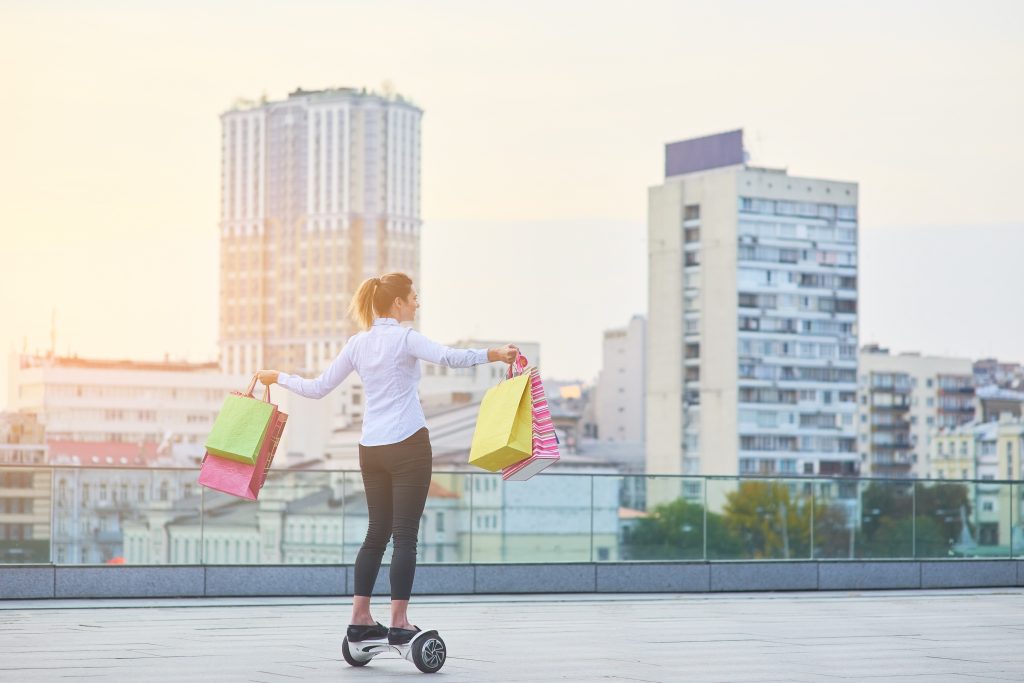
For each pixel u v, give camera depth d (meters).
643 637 11.59
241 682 8.21
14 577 15.77
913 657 10.24
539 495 18.17
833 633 12.20
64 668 8.95
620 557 18.52
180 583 16.34
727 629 12.48
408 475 9.05
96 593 16.02
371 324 9.43
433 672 8.80
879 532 19.97
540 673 8.85
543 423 9.07
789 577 19.33
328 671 8.84
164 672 8.72
